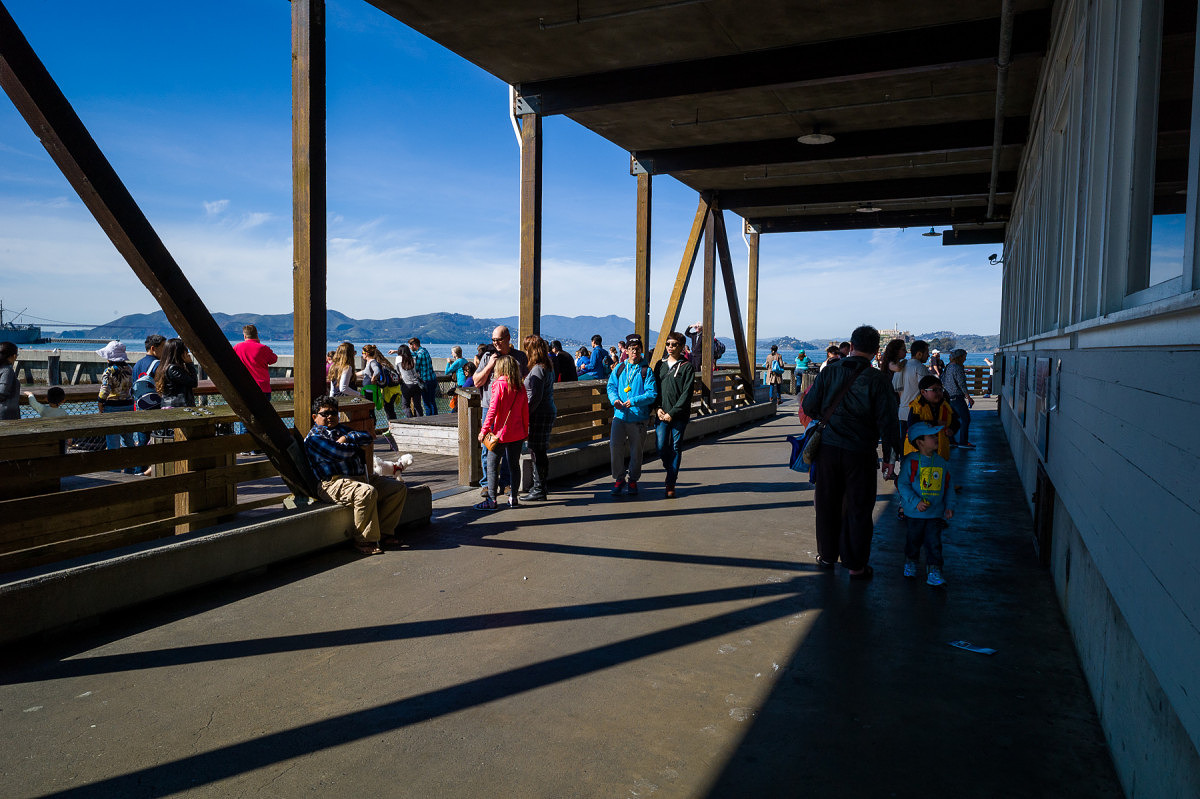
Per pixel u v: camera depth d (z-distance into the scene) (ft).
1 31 12.84
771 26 28.45
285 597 16.25
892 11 26.99
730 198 55.52
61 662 12.77
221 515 18.79
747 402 60.44
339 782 9.25
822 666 12.82
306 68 19.76
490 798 8.93
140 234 14.80
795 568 18.78
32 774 9.37
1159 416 7.69
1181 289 7.41
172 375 27.66
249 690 11.79
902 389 27.81
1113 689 9.96
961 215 61.62
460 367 51.42
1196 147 6.84
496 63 32.27
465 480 29.09
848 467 17.66
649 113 38.29
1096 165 13.44
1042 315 23.84
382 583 17.29
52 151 13.79
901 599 16.38
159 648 13.41
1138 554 8.41
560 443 32.83
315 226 20.34
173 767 9.57
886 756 9.91
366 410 22.03
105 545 16.88
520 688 11.93
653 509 25.72
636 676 12.41
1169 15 9.43
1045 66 25.40
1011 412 39.37
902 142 40.37
